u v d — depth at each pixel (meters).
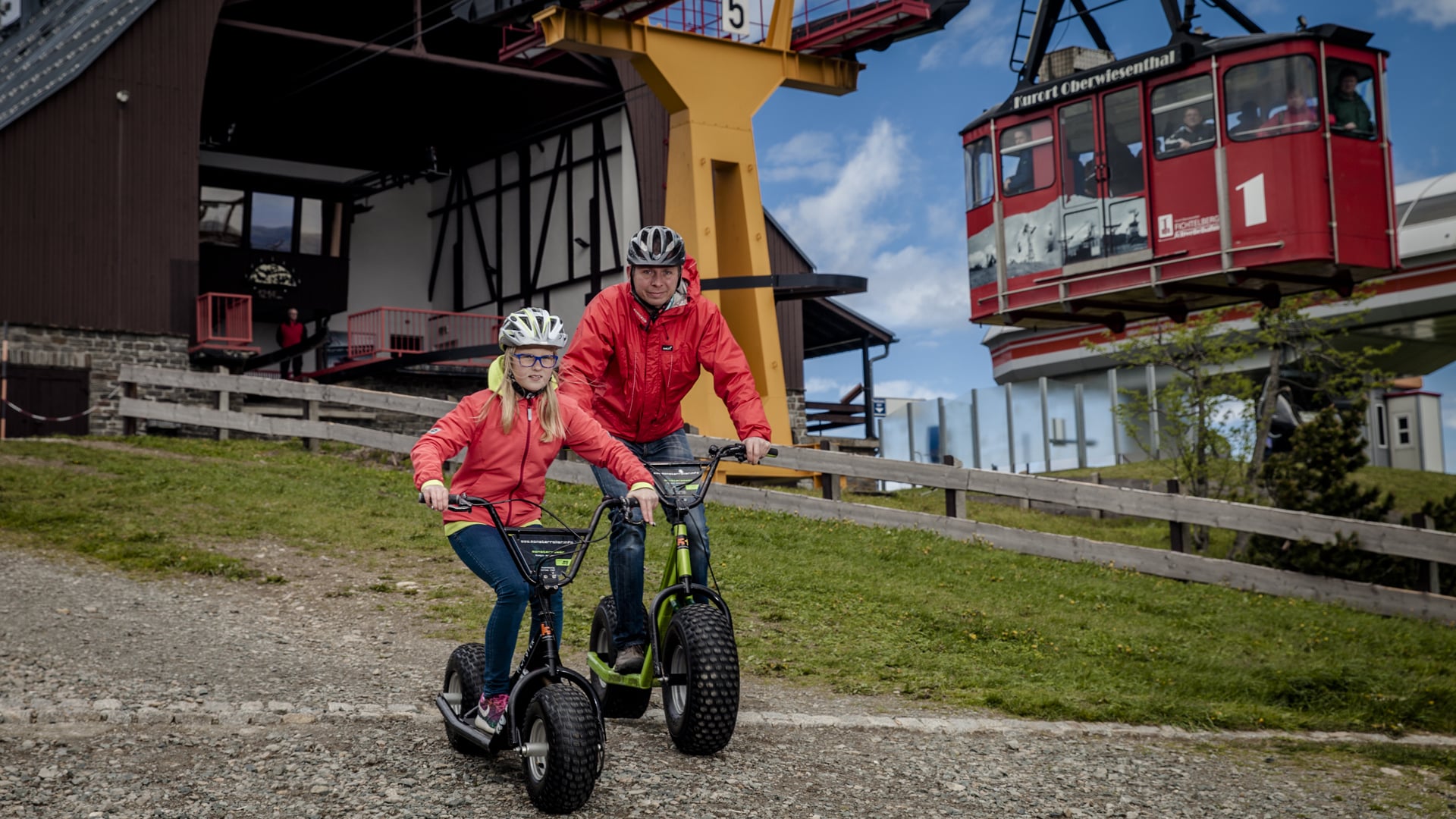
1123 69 17.38
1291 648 10.76
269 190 30.66
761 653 8.94
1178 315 19.16
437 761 5.21
